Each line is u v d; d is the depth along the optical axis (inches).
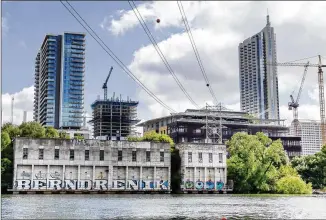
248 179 5531.5
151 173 5231.3
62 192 4847.4
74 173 4928.6
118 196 4414.4
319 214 2159.2
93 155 5014.8
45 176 4805.6
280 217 1964.8
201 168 5477.4
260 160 5570.9
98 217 1931.6
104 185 5027.1
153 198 4005.9
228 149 5905.5
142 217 1955.0
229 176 5634.8
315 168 6628.9
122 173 5123.0
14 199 3548.2
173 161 5541.3
